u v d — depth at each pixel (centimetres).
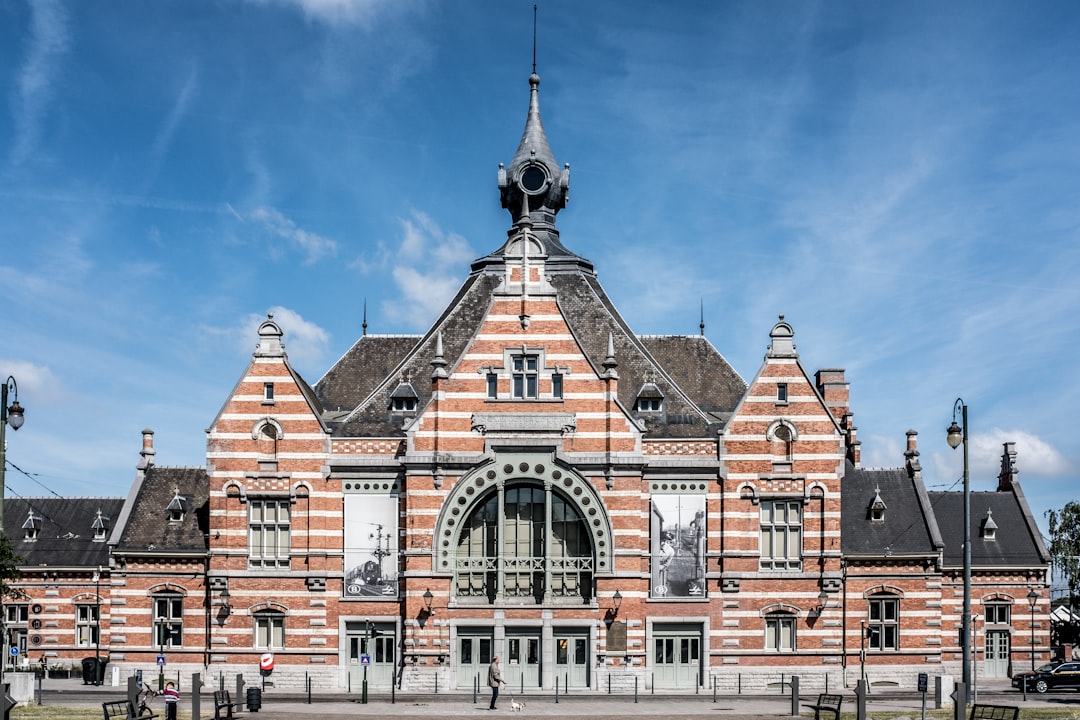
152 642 5925
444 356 6231
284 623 5781
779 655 5747
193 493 6297
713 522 5800
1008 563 6550
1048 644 6512
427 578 5672
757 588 5775
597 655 5631
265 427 5878
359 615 5759
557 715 4397
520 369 5816
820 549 5809
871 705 4938
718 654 5722
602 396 5772
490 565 5716
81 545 6700
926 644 5931
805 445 5841
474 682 5641
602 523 5697
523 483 5753
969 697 4728
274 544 5841
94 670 5947
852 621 5916
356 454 5850
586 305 6450
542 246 5916
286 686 5738
